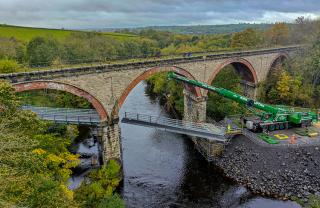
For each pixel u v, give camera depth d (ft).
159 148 159.94
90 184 107.04
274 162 128.26
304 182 117.19
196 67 157.58
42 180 62.64
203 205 112.27
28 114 73.05
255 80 204.03
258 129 149.18
